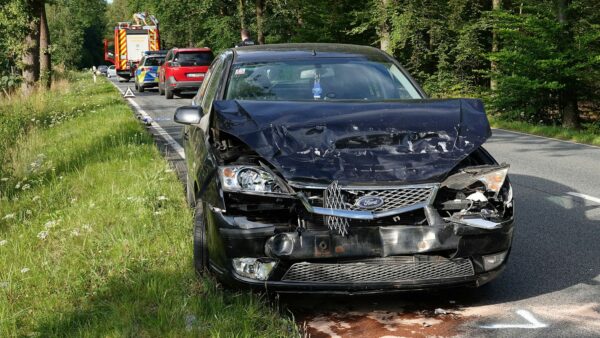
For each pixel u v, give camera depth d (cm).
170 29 5438
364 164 420
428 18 2894
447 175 419
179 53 2773
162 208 674
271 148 431
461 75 2948
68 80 4166
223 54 654
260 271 409
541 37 2062
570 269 526
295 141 437
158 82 3278
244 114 469
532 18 2020
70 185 872
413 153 432
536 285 488
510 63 2119
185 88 2755
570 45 2022
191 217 623
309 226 407
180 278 468
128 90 3108
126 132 1304
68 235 615
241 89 557
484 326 410
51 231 642
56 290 475
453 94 2862
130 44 5006
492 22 2711
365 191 405
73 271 506
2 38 2469
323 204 402
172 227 602
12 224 707
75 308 436
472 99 502
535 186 897
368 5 3212
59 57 9344
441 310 436
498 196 431
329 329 405
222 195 419
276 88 558
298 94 553
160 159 999
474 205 422
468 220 407
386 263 404
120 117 1622
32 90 2603
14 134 1518
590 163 1123
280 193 408
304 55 603
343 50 624
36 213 748
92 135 1327
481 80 3178
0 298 464
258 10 3994
